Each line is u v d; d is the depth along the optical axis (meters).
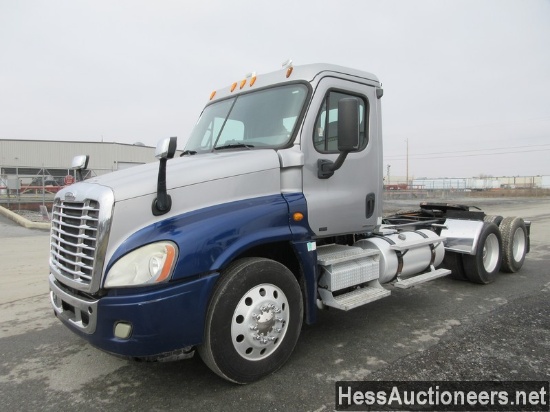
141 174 3.23
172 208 3.01
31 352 3.99
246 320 3.16
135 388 3.26
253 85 4.41
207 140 4.52
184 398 3.08
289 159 3.64
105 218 2.79
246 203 3.33
